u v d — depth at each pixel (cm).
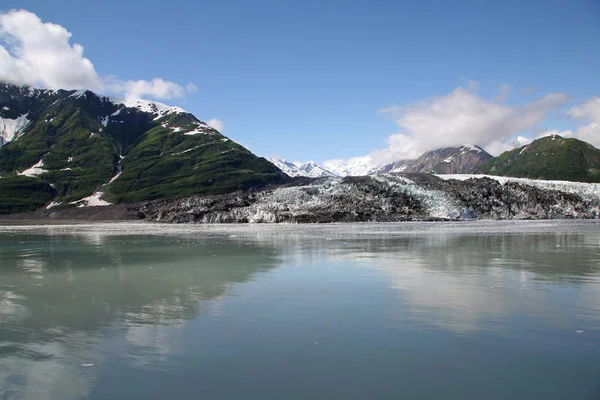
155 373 1273
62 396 1138
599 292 2244
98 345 1508
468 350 1416
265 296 2225
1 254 4362
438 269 3048
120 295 2297
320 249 4497
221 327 1692
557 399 1096
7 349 1475
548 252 4072
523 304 1997
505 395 1120
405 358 1358
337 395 1127
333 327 1673
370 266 3228
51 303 2127
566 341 1488
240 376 1246
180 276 2881
